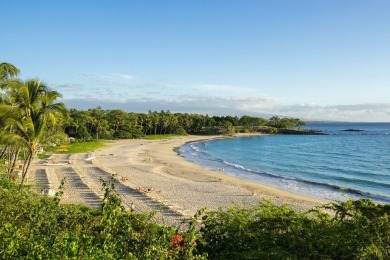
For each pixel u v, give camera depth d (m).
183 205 30.41
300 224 7.47
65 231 7.35
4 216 7.91
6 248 5.79
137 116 141.75
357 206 8.00
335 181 51.56
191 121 165.88
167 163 64.50
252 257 7.08
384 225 6.77
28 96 25.98
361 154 91.38
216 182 44.81
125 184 36.88
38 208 8.44
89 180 39.09
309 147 112.31
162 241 6.93
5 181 14.52
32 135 26.38
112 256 6.01
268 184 47.53
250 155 87.56
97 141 106.00
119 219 7.94
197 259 6.91
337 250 6.88
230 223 8.17
